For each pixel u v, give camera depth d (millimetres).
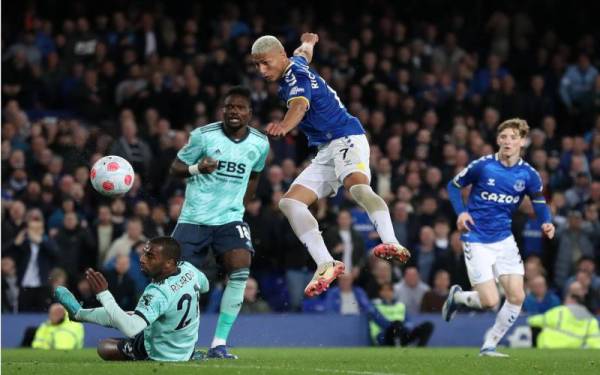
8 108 27703
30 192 24766
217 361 13250
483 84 32094
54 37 32812
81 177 25359
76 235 23391
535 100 30922
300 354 17938
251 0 33406
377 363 13812
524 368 12961
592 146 29516
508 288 16594
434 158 27750
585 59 32094
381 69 30422
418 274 23922
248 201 15117
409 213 25312
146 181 26172
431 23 34250
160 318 13000
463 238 16766
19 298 22906
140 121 29000
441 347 22766
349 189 13703
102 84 29938
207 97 29000
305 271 23734
